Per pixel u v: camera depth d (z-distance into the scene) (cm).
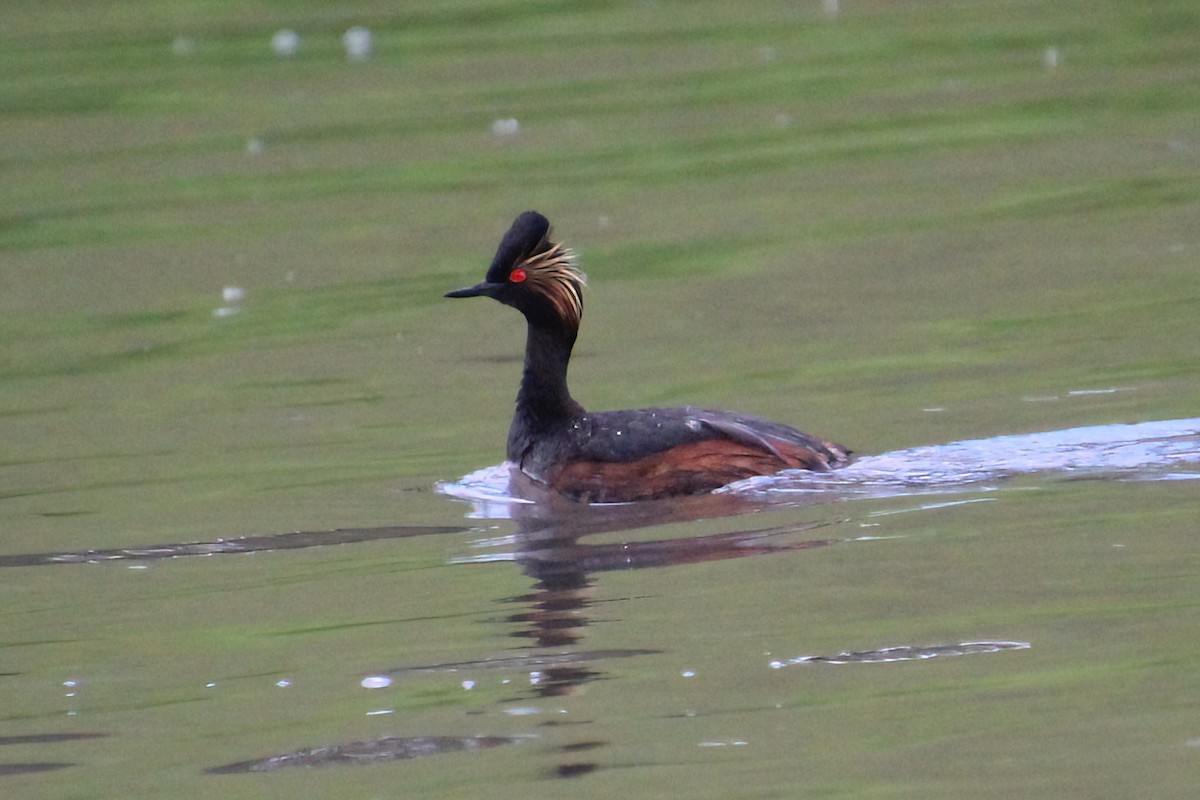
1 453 1681
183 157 2923
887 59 3325
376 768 961
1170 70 3103
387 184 2712
